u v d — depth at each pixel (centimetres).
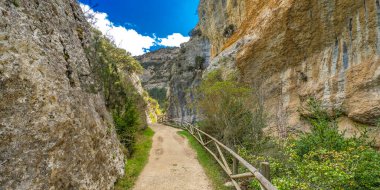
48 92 495
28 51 478
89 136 639
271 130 1523
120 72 1897
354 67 1476
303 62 1861
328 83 1622
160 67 14412
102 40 1550
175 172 929
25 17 508
